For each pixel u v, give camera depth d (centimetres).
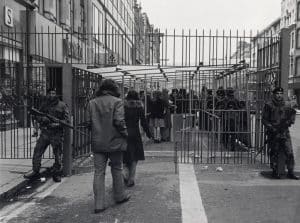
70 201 602
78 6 2433
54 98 726
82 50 2286
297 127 2080
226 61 997
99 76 1095
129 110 685
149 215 532
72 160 823
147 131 708
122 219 516
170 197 620
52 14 1880
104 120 554
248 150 963
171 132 1410
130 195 630
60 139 727
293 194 638
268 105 764
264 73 975
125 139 571
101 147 550
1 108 913
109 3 3756
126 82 1538
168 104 1320
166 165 883
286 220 510
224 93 1152
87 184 705
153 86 1598
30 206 578
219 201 597
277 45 909
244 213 540
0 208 568
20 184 668
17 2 1535
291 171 752
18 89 936
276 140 750
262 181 730
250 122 1027
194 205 577
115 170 581
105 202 593
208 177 762
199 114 1301
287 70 873
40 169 771
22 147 1048
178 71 1130
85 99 916
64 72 764
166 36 998
